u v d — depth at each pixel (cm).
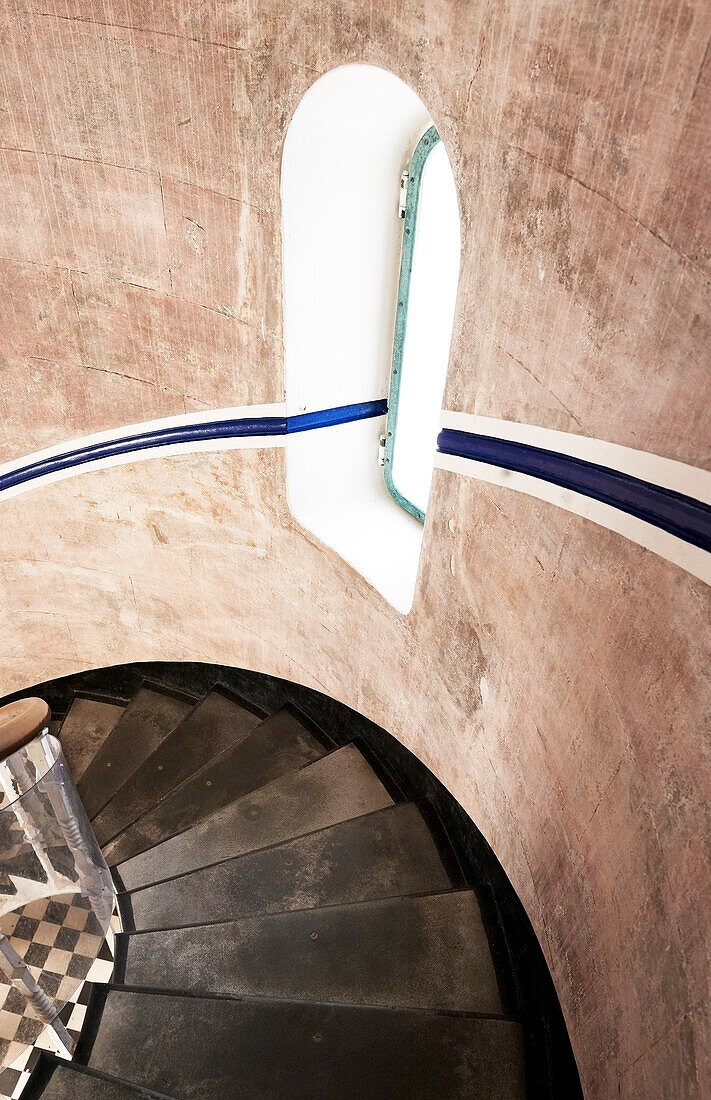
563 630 187
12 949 200
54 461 329
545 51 147
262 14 206
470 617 235
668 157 127
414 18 175
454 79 173
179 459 313
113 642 390
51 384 311
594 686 176
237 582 339
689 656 141
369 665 305
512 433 191
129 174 255
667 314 134
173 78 230
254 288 256
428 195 240
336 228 244
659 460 141
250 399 282
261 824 299
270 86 216
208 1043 213
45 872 204
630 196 137
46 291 289
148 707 382
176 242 262
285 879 271
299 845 280
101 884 228
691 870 145
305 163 227
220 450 301
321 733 347
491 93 165
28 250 281
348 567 285
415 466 297
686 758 145
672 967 153
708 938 141
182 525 333
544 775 209
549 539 186
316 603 314
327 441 291
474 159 178
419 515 307
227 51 217
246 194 239
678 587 142
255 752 337
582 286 155
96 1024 217
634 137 133
